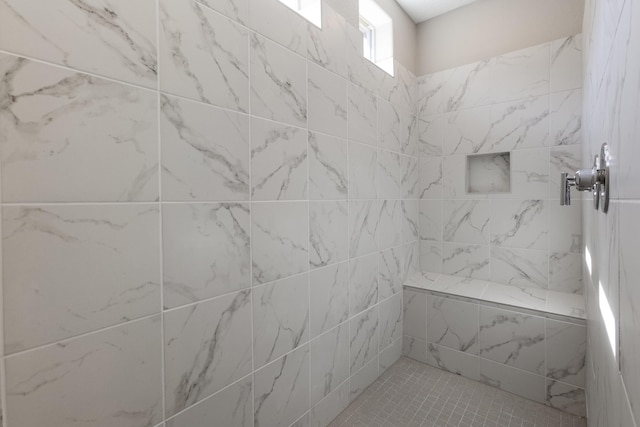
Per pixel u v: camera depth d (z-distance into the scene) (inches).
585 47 63.9
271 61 53.7
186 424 43.2
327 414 67.0
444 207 98.1
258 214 52.1
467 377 83.2
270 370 54.8
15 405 30.0
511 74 86.7
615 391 25.7
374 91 80.5
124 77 36.5
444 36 96.9
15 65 29.6
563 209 81.2
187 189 42.6
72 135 32.9
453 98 95.5
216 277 46.3
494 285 89.4
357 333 75.5
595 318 44.6
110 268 35.8
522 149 85.5
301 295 60.5
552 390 71.8
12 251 29.8
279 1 55.2
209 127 44.9
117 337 36.5
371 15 87.4
